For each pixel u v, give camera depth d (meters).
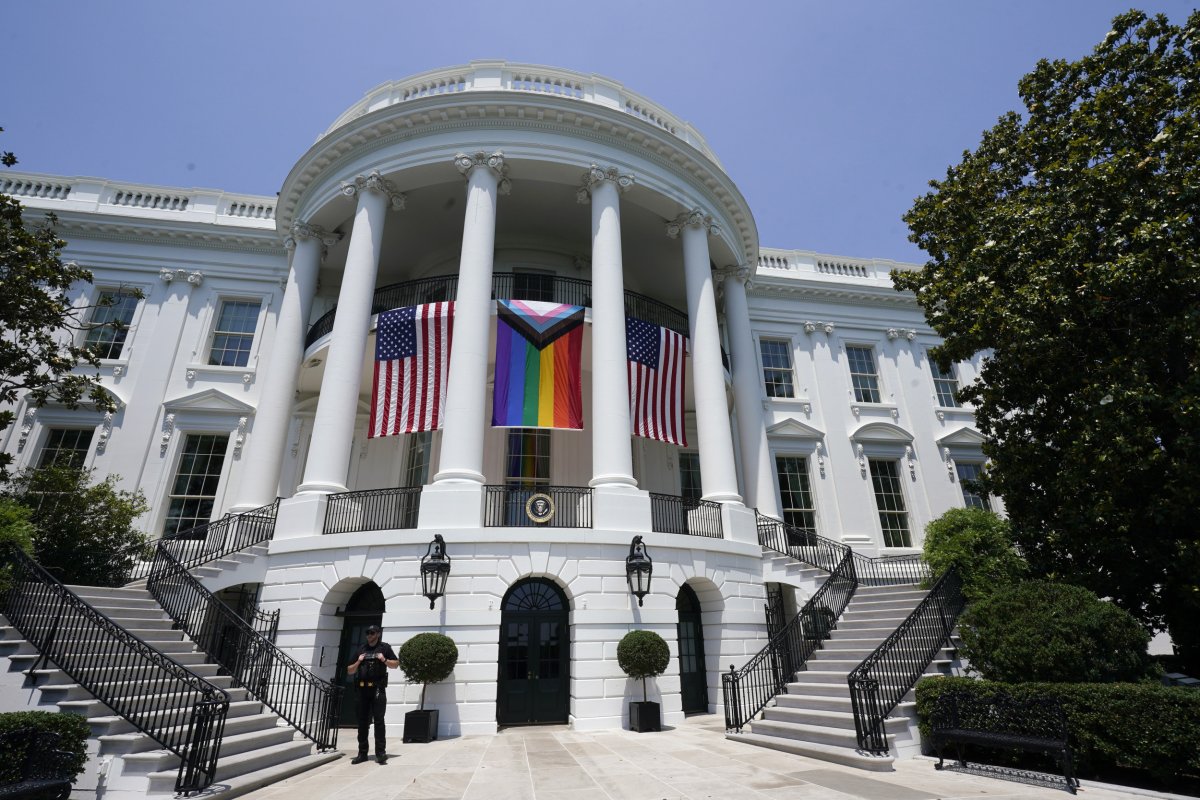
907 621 10.12
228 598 14.76
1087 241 9.69
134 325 18.88
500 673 11.71
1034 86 11.89
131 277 19.58
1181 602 10.31
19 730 6.21
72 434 17.67
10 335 17.16
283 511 12.93
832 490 21.47
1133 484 9.66
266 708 10.41
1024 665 8.66
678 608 13.83
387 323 14.59
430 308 14.52
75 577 12.52
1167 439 9.45
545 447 16.77
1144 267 8.85
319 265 18.14
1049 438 11.34
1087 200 9.82
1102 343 10.27
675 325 19.86
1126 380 9.30
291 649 11.70
